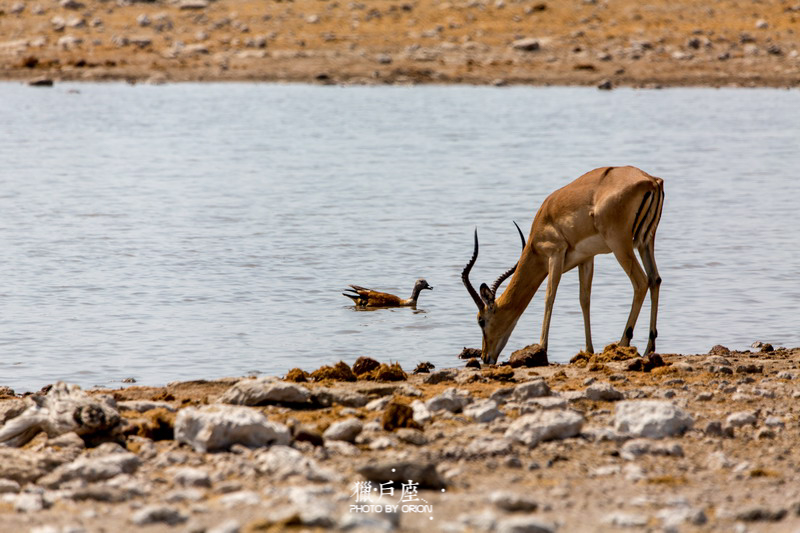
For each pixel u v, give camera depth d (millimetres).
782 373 35906
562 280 58500
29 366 41812
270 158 108812
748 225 73750
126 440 28328
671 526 21234
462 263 62312
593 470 25609
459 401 30984
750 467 26188
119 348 44500
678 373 36438
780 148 116375
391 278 58562
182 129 131375
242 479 24750
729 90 175125
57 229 71375
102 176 95938
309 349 44812
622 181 39531
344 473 25125
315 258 63406
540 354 39531
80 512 22344
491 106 156000
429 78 181250
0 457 26016
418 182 93375
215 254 64188
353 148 116375
